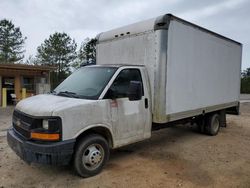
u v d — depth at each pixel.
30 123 4.39
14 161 5.62
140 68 5.78
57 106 4.38
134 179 4.75
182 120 7.51
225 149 6.86
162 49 5.67
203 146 7.12
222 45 8.48
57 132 4.25
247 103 22.72
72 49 38.91
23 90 17.84
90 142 4.77
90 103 4.68
